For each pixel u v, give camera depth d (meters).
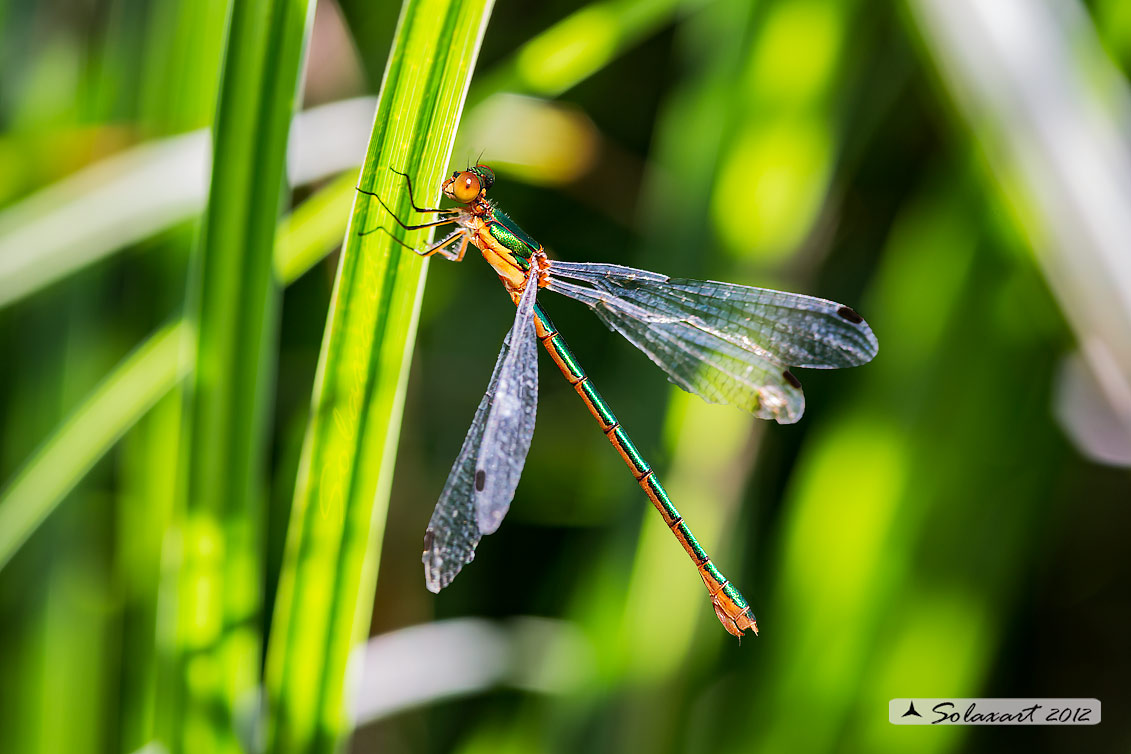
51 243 0.45
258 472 0.45
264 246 0.44
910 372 0.47
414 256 0.44
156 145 0.46
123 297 0.47
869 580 0.47
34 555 0.47
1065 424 0.47
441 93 0.44
